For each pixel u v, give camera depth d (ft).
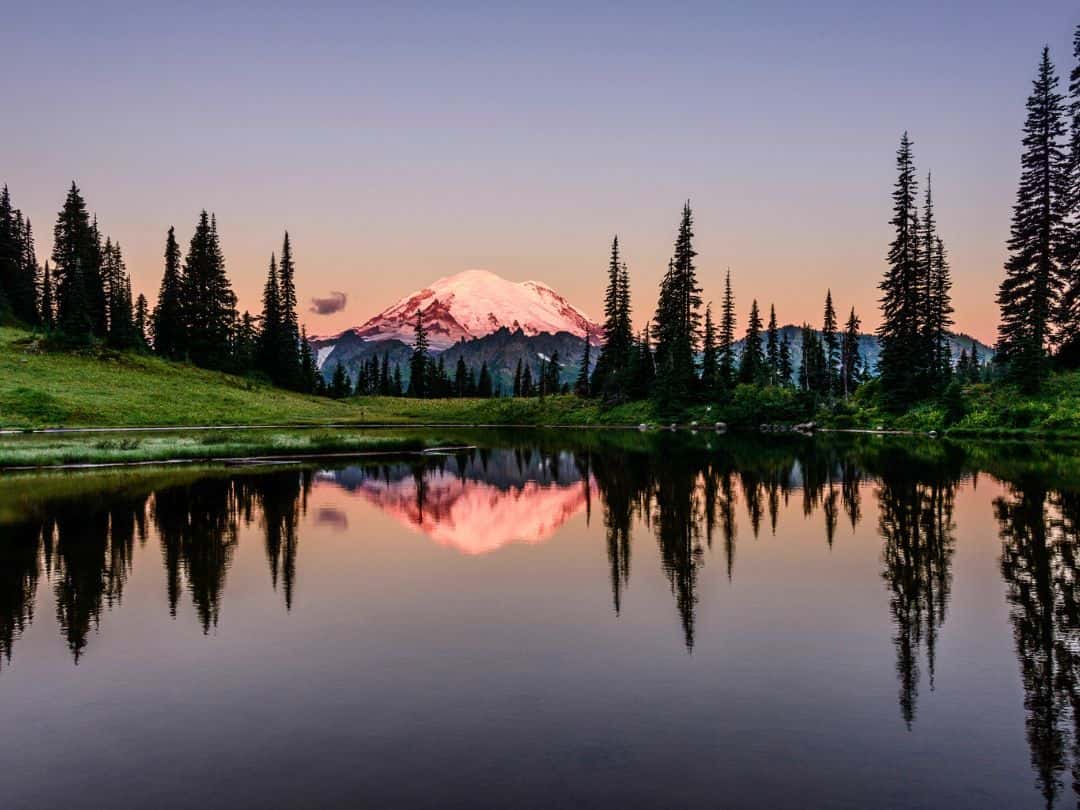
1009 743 27.43
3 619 42.75
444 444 187.52
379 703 31.07
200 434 199.21
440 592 48.34
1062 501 82.58
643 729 28.58
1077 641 38.32
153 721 29.58
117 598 46.88
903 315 244.63
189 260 335.47
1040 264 212.43
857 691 32.22
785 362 382.63
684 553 59.93
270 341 363.97
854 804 23.34
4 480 107.65
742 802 23.43
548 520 76.74
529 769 25.53
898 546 61.41
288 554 60.08
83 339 291.17
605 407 338.54
